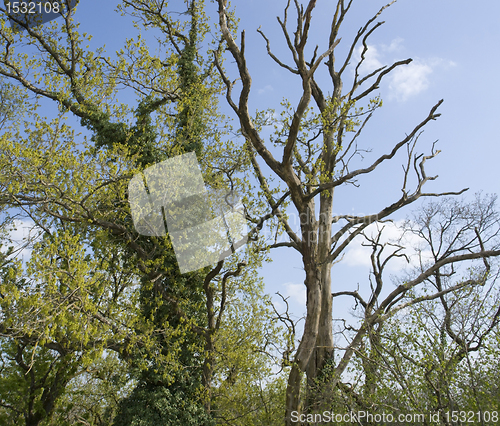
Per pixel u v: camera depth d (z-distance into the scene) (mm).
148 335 13344
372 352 11914
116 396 18609
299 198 13711
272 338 15211
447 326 11695
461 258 16312
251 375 14844
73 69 17391
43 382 15211
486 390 10648
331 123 14023
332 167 17938
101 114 16375
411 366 11266
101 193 13617
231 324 15609
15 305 10961
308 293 14031
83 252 11719
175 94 17734
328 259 15914
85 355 11617
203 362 15039
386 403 11016
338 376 13898
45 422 15109
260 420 15828
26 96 17031
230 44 13336
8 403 14320
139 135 16094
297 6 13422
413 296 12984
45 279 10891
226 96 15320
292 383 13047
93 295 13062
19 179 12141
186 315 15188
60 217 13727
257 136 13656
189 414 13383
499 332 11430
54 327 10492
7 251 13047
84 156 13133
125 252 15414
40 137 13258
